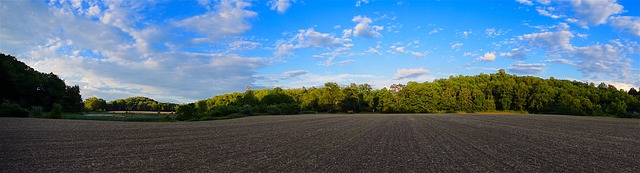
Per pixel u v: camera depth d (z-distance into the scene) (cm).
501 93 9862
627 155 935
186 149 996
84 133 1393
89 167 698
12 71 5406
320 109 9669
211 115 4406
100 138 1227
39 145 1002
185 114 3475
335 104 9562
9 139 1128
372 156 904
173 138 1302
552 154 953
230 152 950
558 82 9588
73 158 799
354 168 734
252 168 720
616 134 1633
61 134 1321
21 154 840
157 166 723
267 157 870
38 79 5934
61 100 6569
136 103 13538
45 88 6144
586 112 7088
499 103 10044
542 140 1345
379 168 737
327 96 9494
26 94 5694
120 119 3294
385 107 10006
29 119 2403
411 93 10044
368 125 2372
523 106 9531
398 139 1373
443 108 9888
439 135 1574
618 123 2731
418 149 1055
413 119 3547
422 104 9844
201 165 744
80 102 7244
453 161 832
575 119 3603
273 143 1188
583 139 1384
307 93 11438
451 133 1694
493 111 9662
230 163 775
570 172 700
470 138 1428
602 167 754
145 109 13438
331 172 689
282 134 1566
